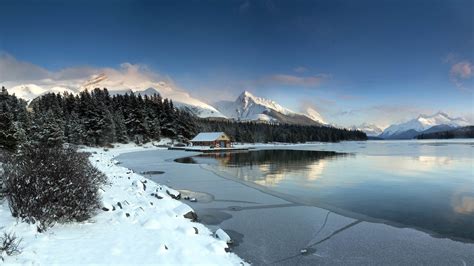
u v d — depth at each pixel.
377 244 9.24
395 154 55.44
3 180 8.55
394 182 21.95
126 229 8.08
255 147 94.31
